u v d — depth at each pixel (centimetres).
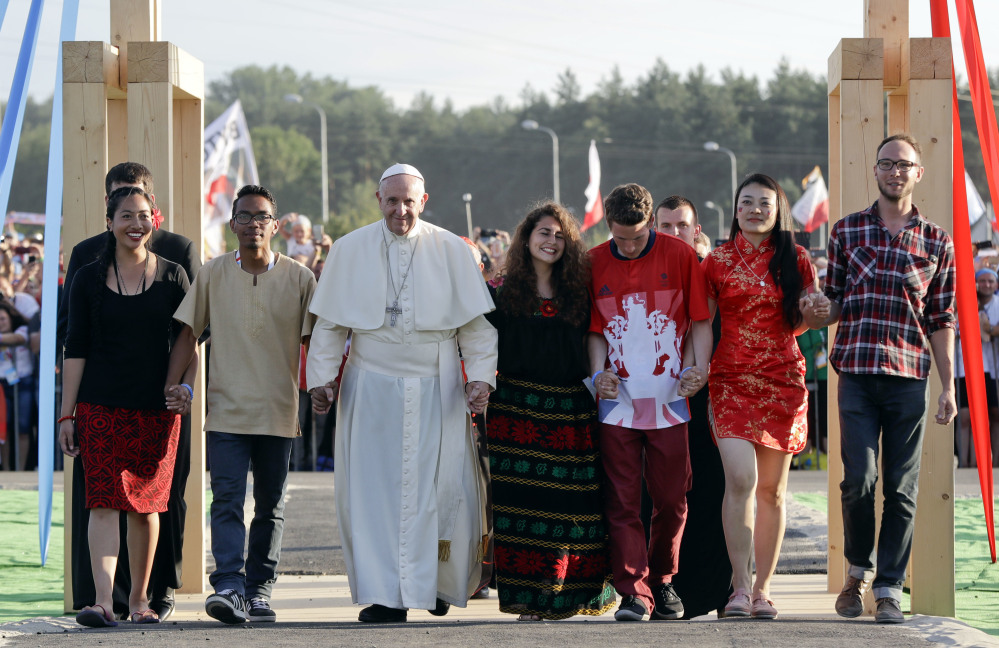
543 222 1087
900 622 1038
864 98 1198
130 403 1067
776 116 16350
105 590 1045
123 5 1246
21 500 2044
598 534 1099
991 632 1113
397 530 1080
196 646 904
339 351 1108
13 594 1307
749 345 1095
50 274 1208
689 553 1180
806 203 5416
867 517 1077
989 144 1229
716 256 1116
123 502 1052
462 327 1109
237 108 4928
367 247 1115
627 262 1106
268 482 1118
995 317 2550
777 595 1290
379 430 1094
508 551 1091
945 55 1180
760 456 1110
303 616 1178
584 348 1098
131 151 1228
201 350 1301
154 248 1148
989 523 1242
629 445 1087
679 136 16288
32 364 2564
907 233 1080
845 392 1085
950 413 1089
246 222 1097
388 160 18762
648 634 962
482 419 1266
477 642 924
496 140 17938
